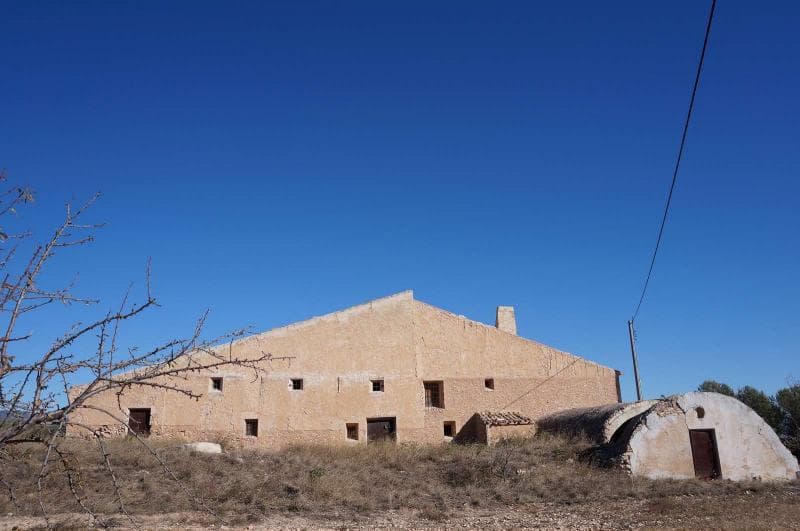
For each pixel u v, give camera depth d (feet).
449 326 104.83
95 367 17.06
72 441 64.13
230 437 89.86
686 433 78.59
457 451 87.20
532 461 79.82
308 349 96.68
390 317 102.22
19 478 54.13
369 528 51.52
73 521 47.73
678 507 58.44
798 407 115.44
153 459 67.46
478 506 62.59
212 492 59.52
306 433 93.15
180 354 18.13
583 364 109.19
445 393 101.50
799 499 63.62
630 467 75.36
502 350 106.11
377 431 97.81
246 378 92.84
